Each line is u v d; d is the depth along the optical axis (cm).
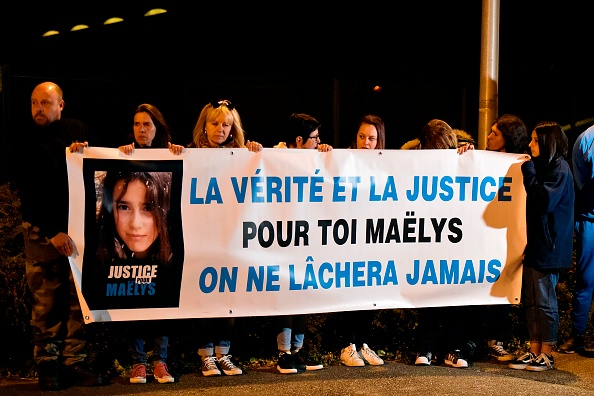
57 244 568
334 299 634
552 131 636
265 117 1240
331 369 644
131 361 641
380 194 639
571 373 648
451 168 650
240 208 610
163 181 594
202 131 624
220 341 623
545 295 649
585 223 699
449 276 654
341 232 632
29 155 569
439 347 686
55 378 580
